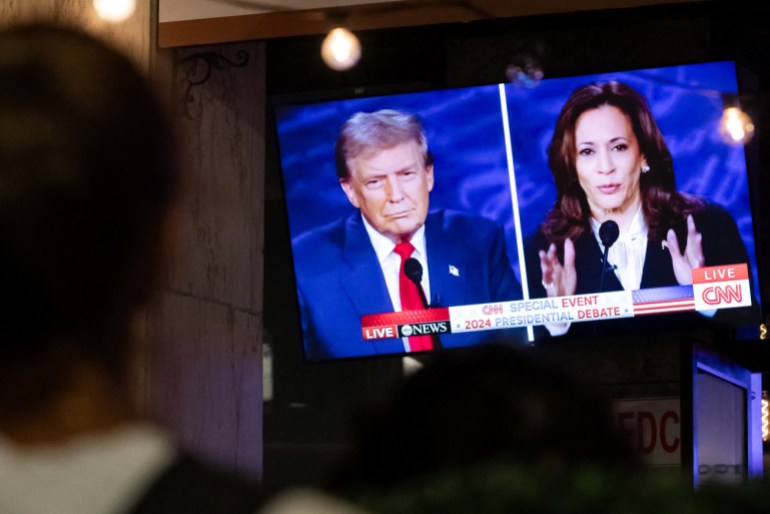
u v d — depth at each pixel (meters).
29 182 2.03
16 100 2.06
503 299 20.73
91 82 2.10
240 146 19.45
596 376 22.55
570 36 22.72
